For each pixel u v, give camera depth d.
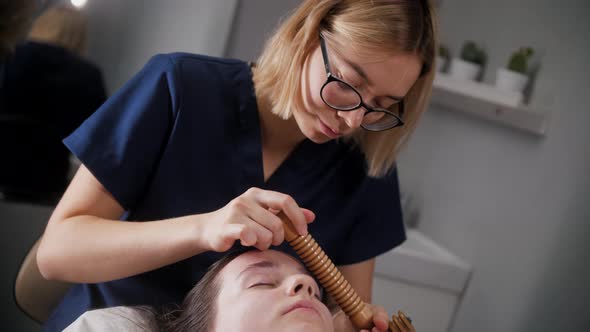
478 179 1.96
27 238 2.02
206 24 2.27
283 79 0.93
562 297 1.54
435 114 2.25
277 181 1.04
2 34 1.45
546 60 1.76
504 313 1.72
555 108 1.68
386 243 1.17
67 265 0.85
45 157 2.15
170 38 2.27
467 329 1.85
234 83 1.01
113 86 2.26
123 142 0.92
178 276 0.97
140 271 0.84
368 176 1.10
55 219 0.91
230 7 2.27
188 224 0.79
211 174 0.99
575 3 1.69
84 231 0.86
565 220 1.58
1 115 2.07
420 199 2.25
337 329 0.89
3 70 2.09
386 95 0.85
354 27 0.82
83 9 2.17
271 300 0.81
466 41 2.17
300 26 0.93
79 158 0.91
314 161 1.06
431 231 2.15
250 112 1.01
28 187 2.13
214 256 0.97
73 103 2.19
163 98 0.95
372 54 0.82
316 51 0.88
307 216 0.82
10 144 2.09
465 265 1.89
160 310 0.94
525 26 1.89
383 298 1.83
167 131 0.96
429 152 2.24
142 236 0.82
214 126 0.99
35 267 1.02
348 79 0.84
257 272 0.85
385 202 1.15
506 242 1.78
